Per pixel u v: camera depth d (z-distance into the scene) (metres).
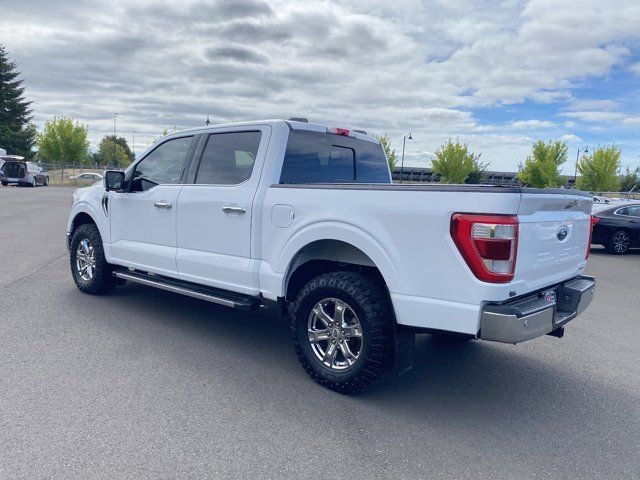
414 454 3.05
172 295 6.48
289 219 4.01
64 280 7.06
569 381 4.29
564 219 3.75
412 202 3.38
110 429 3.16
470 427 3.41
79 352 4.41
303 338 3.96
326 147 4.82
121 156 86.31
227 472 2.77
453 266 3.22
